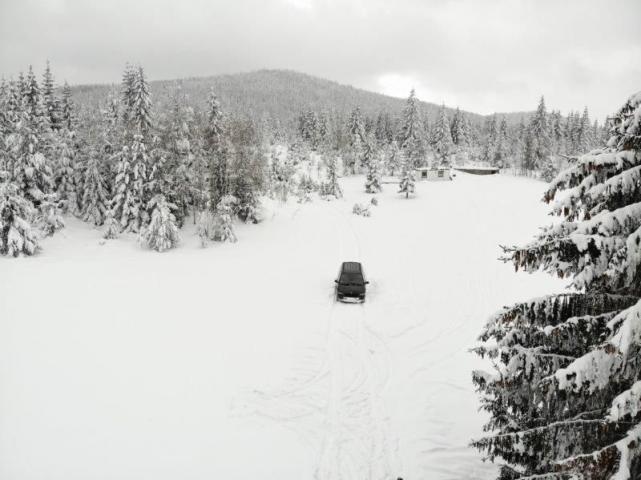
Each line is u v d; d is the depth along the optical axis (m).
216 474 9.75
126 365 14.58
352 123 101.56
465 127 127.56
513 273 28.12
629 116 5.64
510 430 7.79
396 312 21.00
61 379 13.34
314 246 35.72
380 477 9.96
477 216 48.94
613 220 5.48
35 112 45.59
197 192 39.62
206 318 19.36
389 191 72.25
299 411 12.63
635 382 5.14
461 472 10.12
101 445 10.38
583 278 5.99
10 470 9.25
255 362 15.38
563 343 6.55
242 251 34.25
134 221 38.91
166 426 11.43
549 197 6.41
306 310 20.88
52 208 37.22
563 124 114.12
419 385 14.34
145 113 39.59
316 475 9.97
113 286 24.12
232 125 40.50
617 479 4.54
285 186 62.50
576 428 6.07
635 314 4.77
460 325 19.73
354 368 15.41
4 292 21.98
